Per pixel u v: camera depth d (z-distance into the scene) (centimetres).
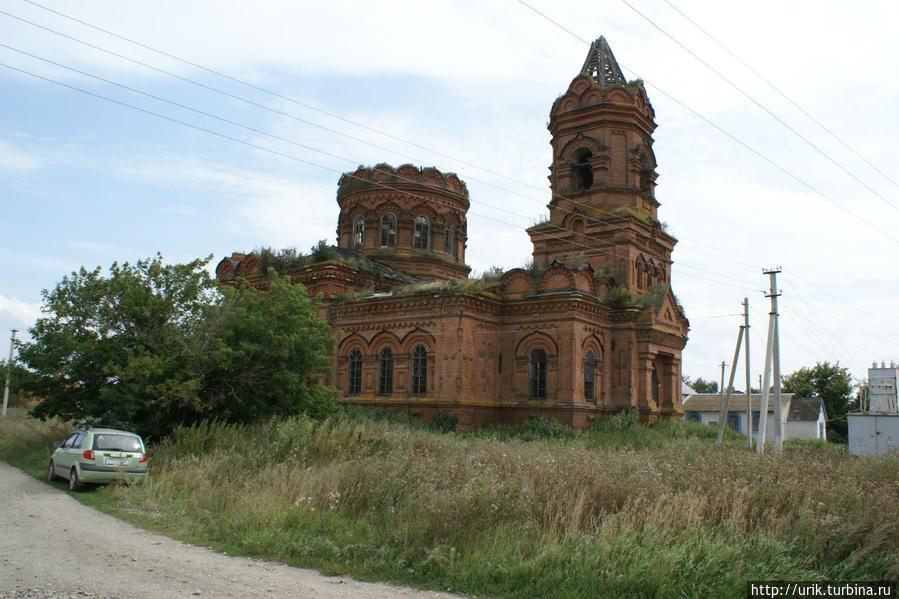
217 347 2334
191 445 1983
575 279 3359
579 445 2458
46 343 2306
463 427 3203
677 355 3909
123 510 1371
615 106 3944
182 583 861
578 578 892
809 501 1130
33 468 2133
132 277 2348
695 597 835
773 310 2864
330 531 1143
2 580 854
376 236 4575
